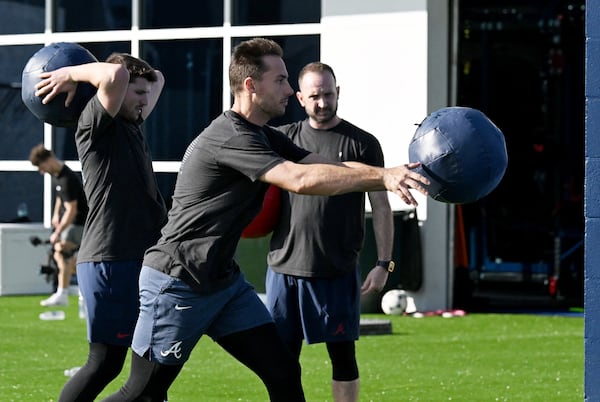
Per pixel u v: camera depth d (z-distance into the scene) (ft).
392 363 47.24
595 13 23.70
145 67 29.17
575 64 81.41
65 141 77.51
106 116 28.14
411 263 64.90
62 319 61.72
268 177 24.12
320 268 31.19
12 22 78.07
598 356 23.86
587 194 23.82
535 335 56.18
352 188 23.34
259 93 25.30
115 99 27.91
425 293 65.41
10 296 74.33
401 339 54.44
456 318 63.16
